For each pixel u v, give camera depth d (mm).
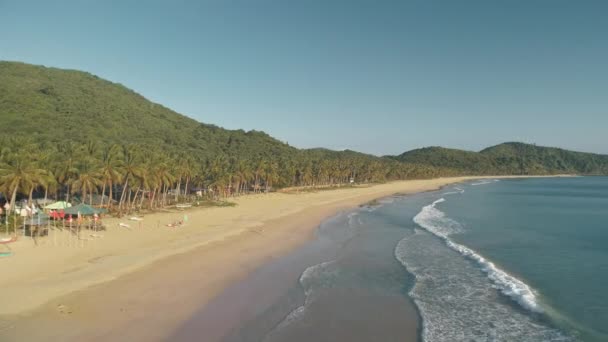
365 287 28188
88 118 114062
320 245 41688
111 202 61812
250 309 23609
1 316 20531
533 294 26922
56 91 123125
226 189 92562
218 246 38969
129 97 163500
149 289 25859
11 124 90375
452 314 23453
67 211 40969
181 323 21219
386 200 96500
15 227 36875
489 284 28984
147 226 47656
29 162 43594
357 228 52969
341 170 150250
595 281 30078
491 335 20703
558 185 188500
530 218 65500
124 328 20172
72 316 21062
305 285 28422
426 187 154125
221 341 19406
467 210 77375
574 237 48031
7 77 122250
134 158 59469
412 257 37031
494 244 43594
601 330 21312
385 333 20828
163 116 160250
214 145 148000
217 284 27797
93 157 55406
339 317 22797
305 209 72375
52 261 30219
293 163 125312
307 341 19719
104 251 34250
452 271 32375
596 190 149875
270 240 43094
